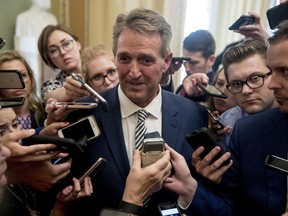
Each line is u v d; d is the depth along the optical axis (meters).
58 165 0.82
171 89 1.44
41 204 0.97
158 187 0.77
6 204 0.81
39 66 2.35
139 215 0.74
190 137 0.85
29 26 2.35
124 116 0.93
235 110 1.24
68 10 2.64
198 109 1.01
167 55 0.88
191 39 2.02
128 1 2.50
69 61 1.81
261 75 1.01
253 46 1.05
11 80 0.65
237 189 0.92
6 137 0.73
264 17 2.32
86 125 0.85
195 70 2.03
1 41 0.66
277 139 0.84
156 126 0.93
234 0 2.39
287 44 0.68
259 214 0.84
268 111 0.91
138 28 0.80
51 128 0.84
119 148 0.89
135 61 0.83
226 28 2.45
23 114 1.50
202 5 2.47
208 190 0.93
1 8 2.28
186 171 0.82
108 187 0.87
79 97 0.94
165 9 2.46
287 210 0.77
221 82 1.28
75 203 0.92
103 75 1.36
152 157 0.76
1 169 0.61
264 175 0.84
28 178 0.81
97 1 2.56
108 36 2.59
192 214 0.88
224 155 0.84
